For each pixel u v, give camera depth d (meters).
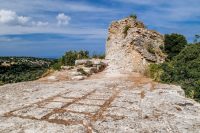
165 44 18.81
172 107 6.73
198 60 13.86
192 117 5.82
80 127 4.98
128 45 18.83
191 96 10.35
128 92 9.09
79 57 20.88
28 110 6.30
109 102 7.29
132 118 5.64
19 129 4.85
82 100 7.57
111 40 22.66
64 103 7.12
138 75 15.45
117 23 22.75
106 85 11.07
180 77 12.59
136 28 19.02
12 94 8.66
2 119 5.53
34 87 10.45
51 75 15.54
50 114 5.92
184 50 15.17
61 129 4.86
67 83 11.97
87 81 12.84
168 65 13.67
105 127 4.99
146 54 16.86
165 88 10.16
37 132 4.68
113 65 18.92
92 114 5.94
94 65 17.61
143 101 7.44
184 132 4.76
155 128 4.96
